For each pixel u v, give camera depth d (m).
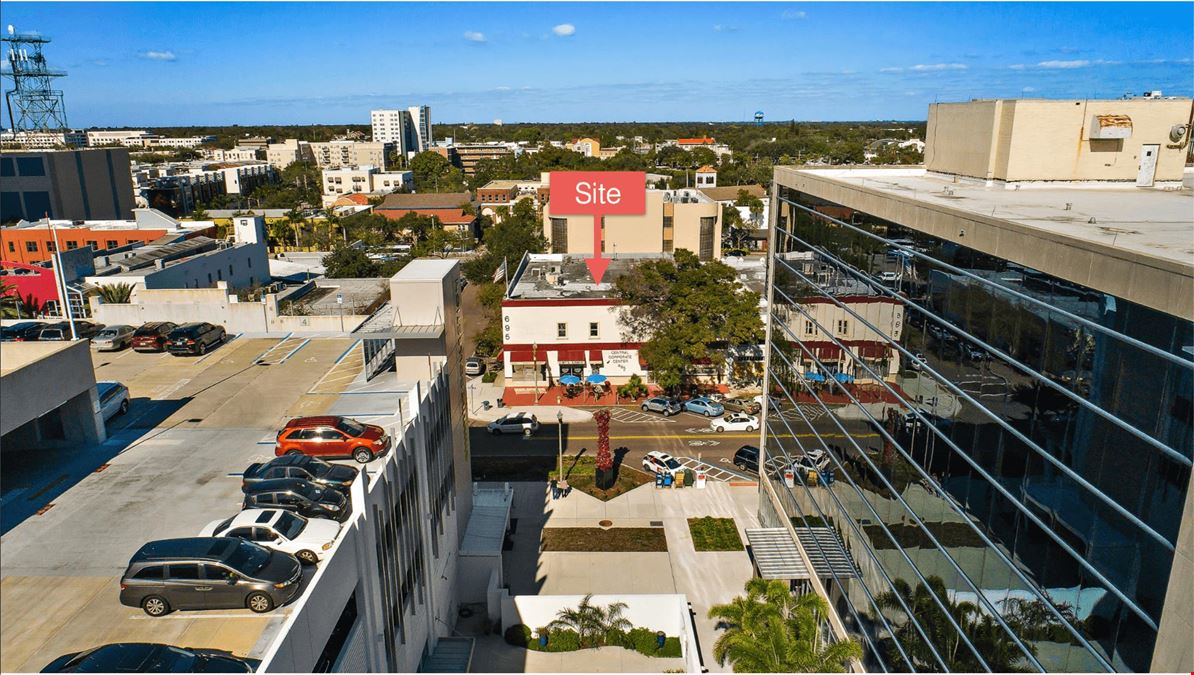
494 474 41.59
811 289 29.56
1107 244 13.09
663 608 28.53
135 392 28.70
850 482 25.73
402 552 22.03
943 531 19.06
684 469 40.12
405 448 22.50
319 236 113.69
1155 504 11.86
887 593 22.70
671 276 51.84
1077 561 13.82
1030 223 17.45
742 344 53.56
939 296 19.16
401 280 27.42
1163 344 11.61
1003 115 26.31
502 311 53.59
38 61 125.19
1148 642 12.05
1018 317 15.56
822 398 28.56
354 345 35.47
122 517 18.78
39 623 14.69
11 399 19.08
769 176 165.75
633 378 52.12
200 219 122.75
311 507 18.64
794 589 32.25
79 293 49.84
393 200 129.38
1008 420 16.08
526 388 54.56
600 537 35.41
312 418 22.91
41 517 18.78
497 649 27.78
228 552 15.37
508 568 32.91
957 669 18.50
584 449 44.72
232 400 27.59
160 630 14.62
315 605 15.05
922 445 20.25
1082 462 13.63
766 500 35.78
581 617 27.94
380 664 19.27
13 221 96.69
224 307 41.00
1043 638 14.97
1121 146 26.02
